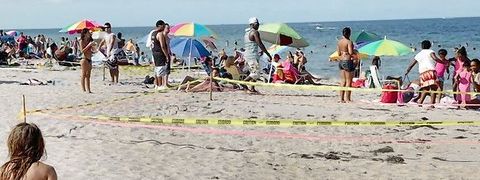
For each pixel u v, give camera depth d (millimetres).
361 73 20938
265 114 13367
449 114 14031
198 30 23562
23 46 34844
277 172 8664
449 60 16047
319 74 33344
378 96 18078
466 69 15250
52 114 12273
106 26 20156
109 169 8500
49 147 9656
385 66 37562
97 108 13398
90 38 16281
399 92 15750
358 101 16312
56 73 24562
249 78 17688
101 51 21391
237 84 17797
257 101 15555
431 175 8695
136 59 31297
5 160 8711
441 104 15000
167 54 16500
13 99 14820
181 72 26453
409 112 14203
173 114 12930
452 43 69062
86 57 16250
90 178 8055
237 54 24188
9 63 29500
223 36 105625
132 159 9086
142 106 13828
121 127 11195
